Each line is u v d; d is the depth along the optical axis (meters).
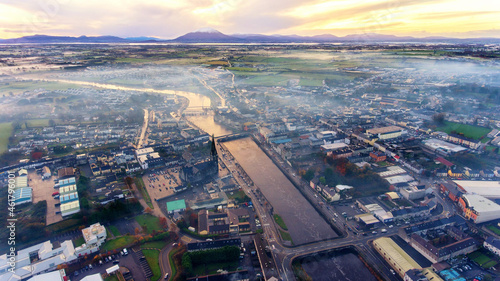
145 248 191.62
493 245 184.38
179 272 169.25
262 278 169.62
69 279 165.75
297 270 176.62
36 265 169.75
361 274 177.75
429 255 180.00
